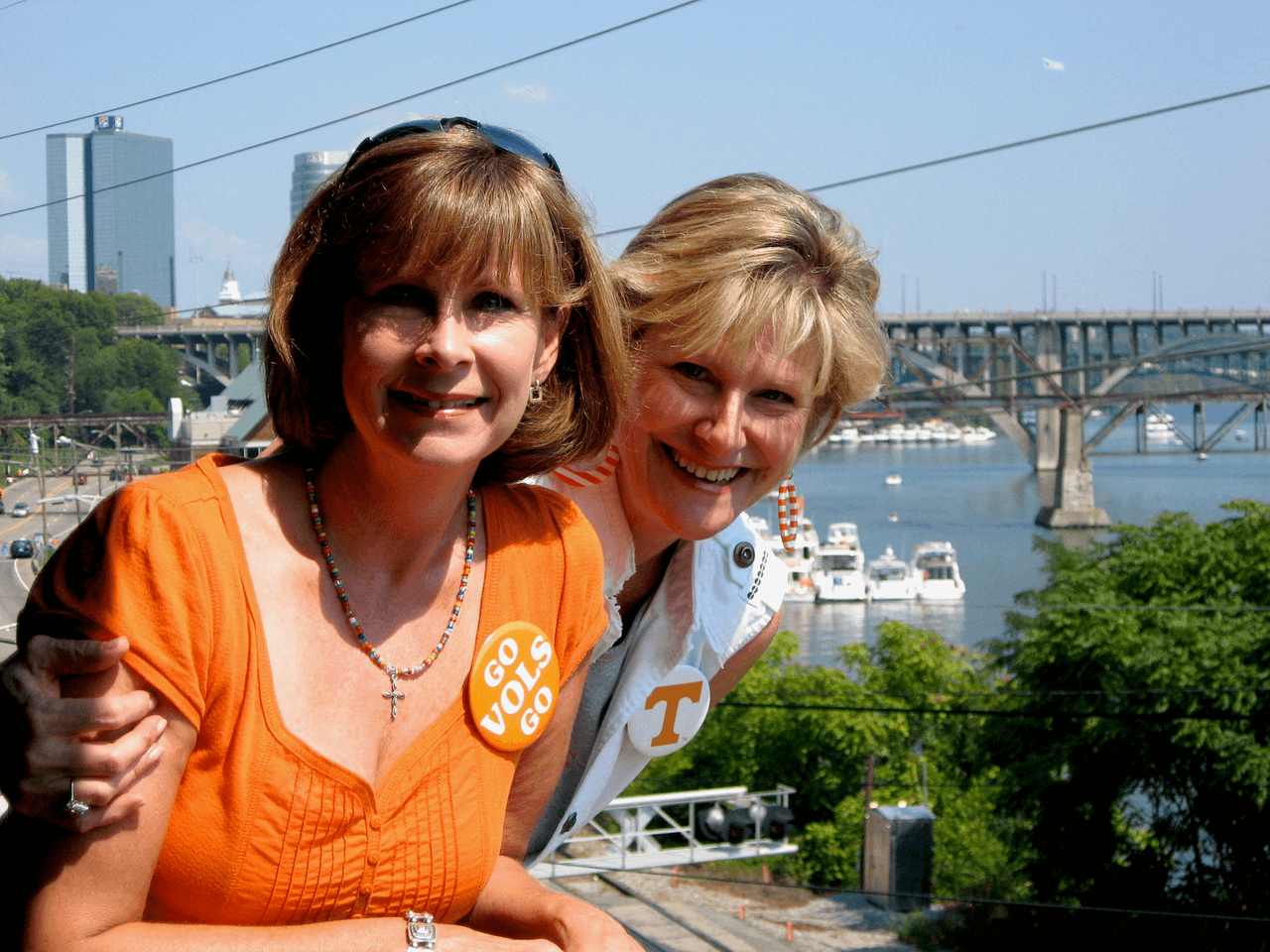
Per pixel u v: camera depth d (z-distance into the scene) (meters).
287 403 1.27
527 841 1.70
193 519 1.18
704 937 19.77
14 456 42.62
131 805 1.12
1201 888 19.39
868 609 58.25
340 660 1.27
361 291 1.18
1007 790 21.11
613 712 2.16
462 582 1.38
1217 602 21.03
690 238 1.70
